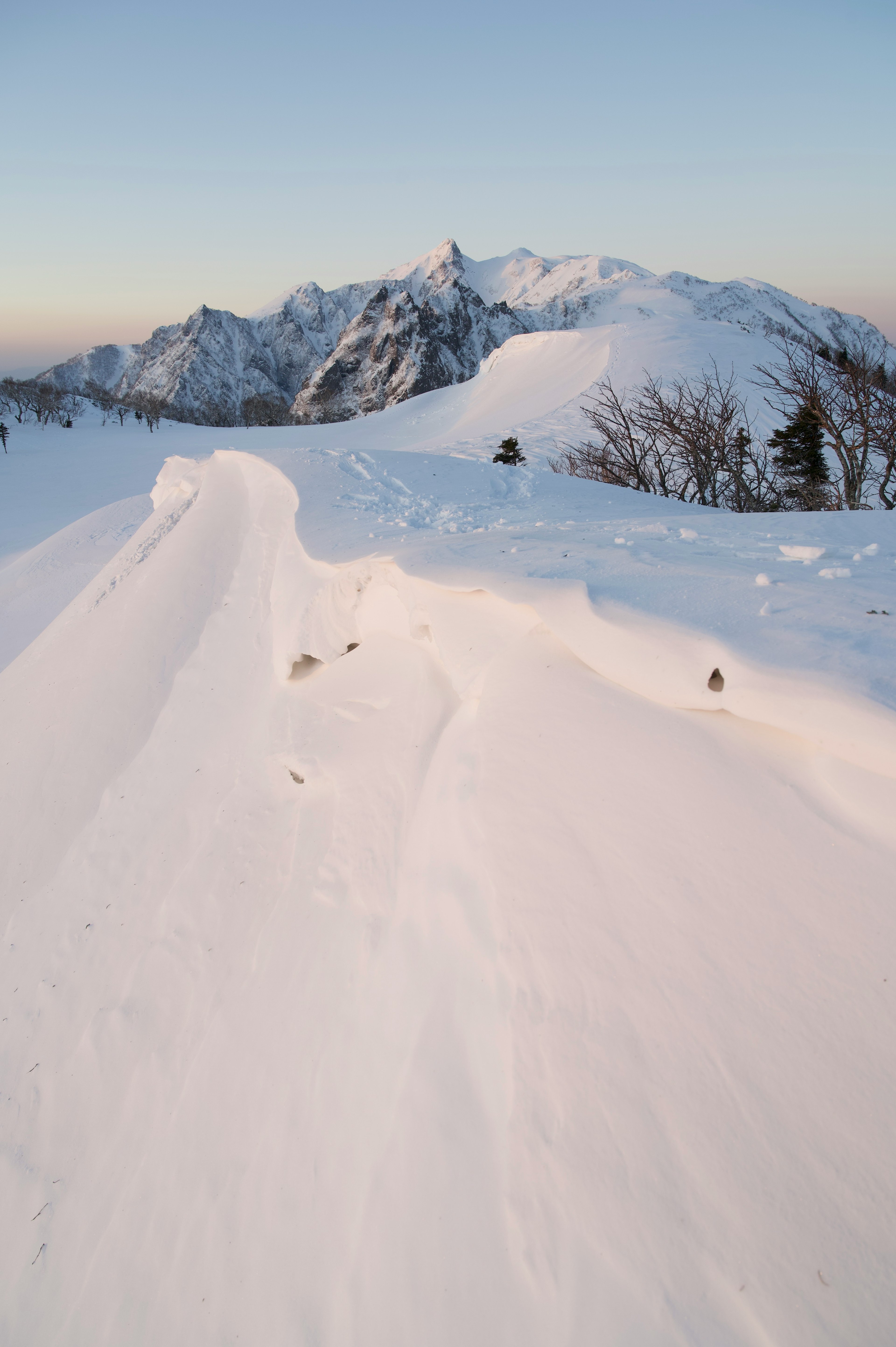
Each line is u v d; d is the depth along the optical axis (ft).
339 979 10.22
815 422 39.04
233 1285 8.24
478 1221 6.73
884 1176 5.49
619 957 7.38
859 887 6.71
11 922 17.22
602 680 9.99
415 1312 6.58
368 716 14.39
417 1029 8.44
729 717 8.63
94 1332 9.07
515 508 26.16
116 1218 10.10
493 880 8.71
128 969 13.88
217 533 27.61
